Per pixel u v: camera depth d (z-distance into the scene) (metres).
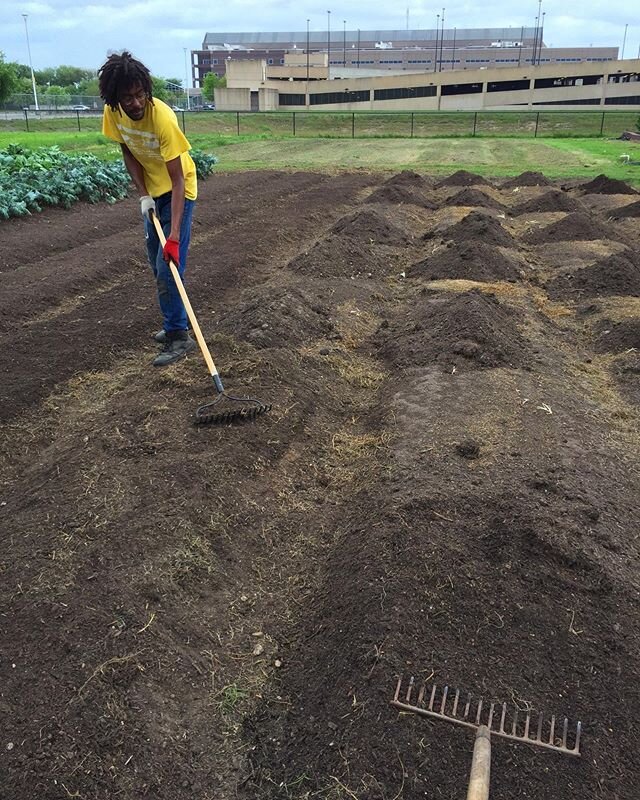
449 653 2.79
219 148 31.31
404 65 130.38
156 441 4.34
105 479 3.93
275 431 4.59
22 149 16.33
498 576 3.16
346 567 3.38
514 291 8.15
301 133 44.91
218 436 4.40
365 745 2.47
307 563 3.59
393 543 3.36
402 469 4.16
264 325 6.06
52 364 5.84
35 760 2.36
